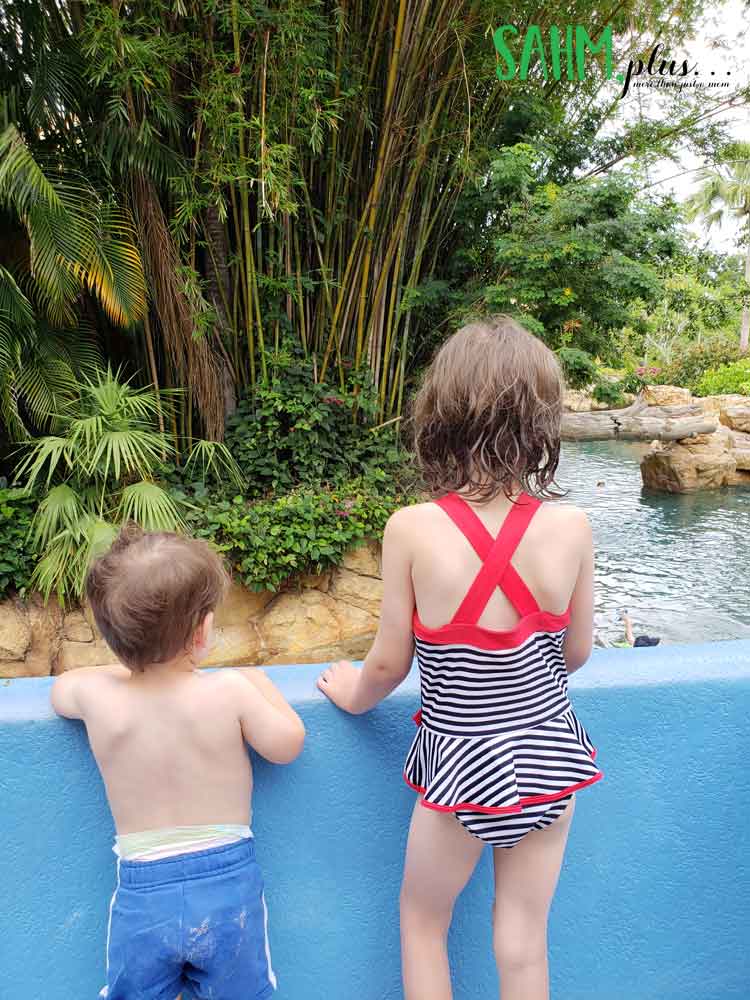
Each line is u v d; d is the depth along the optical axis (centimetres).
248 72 539
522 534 101
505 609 101
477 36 658
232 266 657
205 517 576
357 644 589
